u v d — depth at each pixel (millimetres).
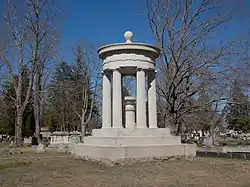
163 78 28312
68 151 29094
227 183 10805
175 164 15391
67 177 12289
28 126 55500
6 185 10859
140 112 17656
